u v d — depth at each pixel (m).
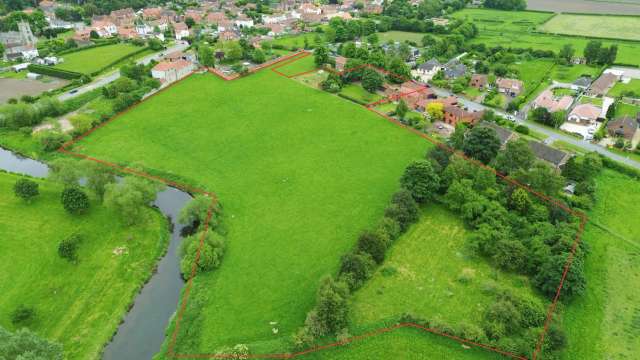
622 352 98.50
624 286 115.56
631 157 175.12
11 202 147.25
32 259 124.25
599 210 144.25
